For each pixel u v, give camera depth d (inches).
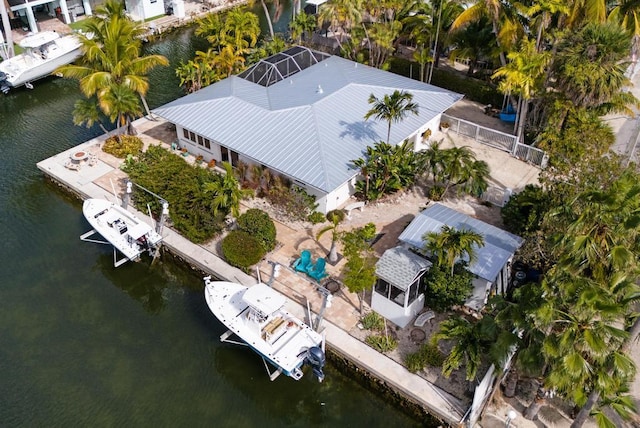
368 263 1218.6
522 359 862.5
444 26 2050.9
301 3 3048.7
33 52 2212.1
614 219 862.5
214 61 2007.9
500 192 1483.8
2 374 1126.4
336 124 1552.7
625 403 846.5
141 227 1348.4
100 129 1921.8
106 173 1670.8
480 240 1108.5
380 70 1888.5
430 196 1528.1
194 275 1376.7
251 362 1151.0
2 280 1350.9
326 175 1392.7
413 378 1058.1
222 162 1604.3
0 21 2517.2
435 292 1138.7
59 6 2679.6
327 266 1317.7
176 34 2684.5
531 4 1599.4
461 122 1804.9
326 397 1088.8
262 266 1325.0
